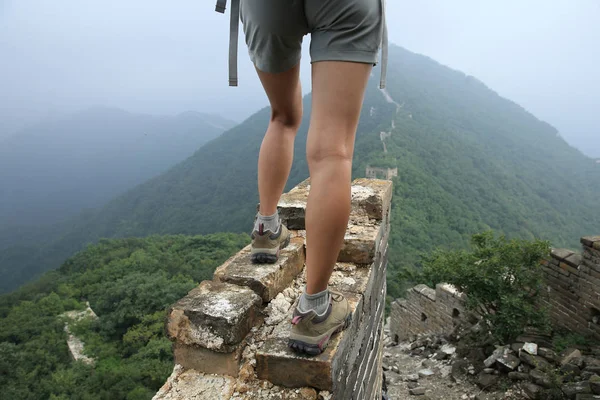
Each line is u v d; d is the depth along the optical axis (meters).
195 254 52.84
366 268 2.45
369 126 111.06
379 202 2.95
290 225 2.79
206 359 1.76
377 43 1.46
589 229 81.50
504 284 7.65
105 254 53.50
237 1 1.80
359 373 2.19
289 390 1.64
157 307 35.94
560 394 6.02
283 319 1.91
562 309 7.48
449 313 10.81
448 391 7.62
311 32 1.52
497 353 7.57
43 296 43.91
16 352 30.33
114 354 31.58
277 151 1.99
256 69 1.82
